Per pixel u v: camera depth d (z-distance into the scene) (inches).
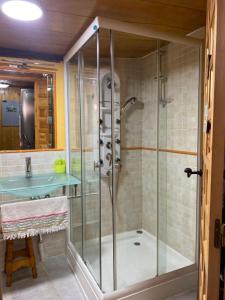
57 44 82.0
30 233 76.1
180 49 83.4
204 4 58.2
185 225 85.0
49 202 78.7
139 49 84.5
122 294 66.7
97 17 61.4
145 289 69.5
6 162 87.9
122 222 100.4
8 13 59.7
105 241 83.0
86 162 84.7
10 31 71.1
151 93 97.5
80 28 69.9
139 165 106.2
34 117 91.7
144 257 88.5
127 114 99.5
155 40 74.0
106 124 82.0
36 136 92.4
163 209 95.0
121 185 99.5
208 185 32.2
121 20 65.9
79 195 89.1
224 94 28.8
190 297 72.1
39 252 94.7
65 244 98.3
